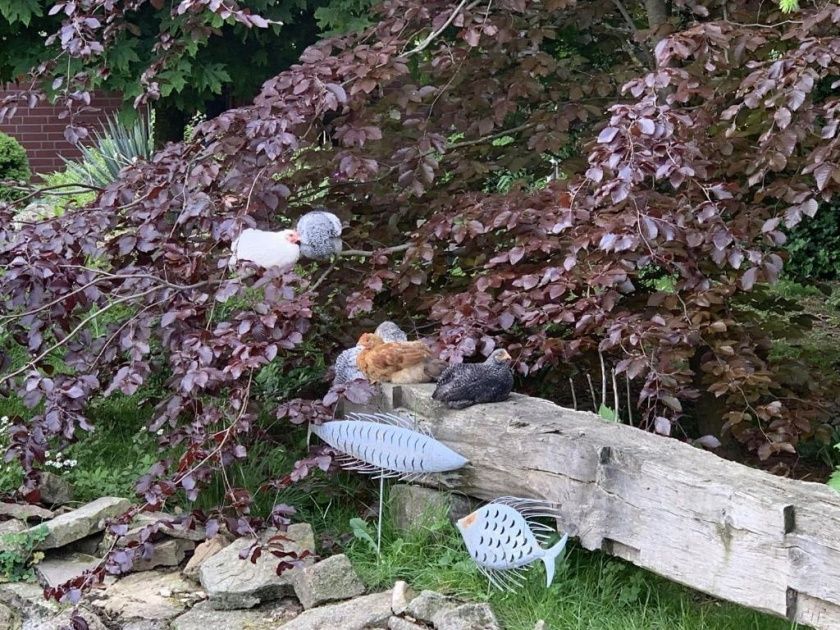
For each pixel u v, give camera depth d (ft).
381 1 17.88
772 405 11.73
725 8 14.48
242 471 12.84
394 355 11.99
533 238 12.41
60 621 10.57
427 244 13.02
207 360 10.96
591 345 12.39
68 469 13.93
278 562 10.98
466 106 14.80
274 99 12.23
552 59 14.49
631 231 10.96
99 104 37.55
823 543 7.87
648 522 9.21
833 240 24.94
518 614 10.03
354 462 11.83
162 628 10.28
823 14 11.45
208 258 12.76
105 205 13.01
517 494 10.65
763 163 11.71
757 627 9.60
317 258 12.96
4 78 21.52
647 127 10.33
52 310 12.00
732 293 12.57
